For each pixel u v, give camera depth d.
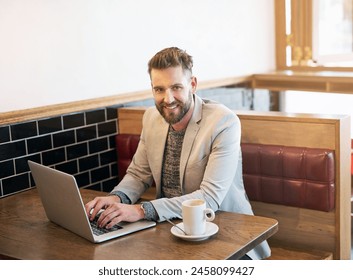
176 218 2.21
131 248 1.96
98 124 3.28
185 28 3.87
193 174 2.38
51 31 2.99
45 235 2.15
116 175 3.42
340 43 4.91
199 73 4.01
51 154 3.03
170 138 2.46
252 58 4.57
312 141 2.73
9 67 2.80
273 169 2.78
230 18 4.29
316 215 2.75
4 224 2.30
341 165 2.69
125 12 3.41
